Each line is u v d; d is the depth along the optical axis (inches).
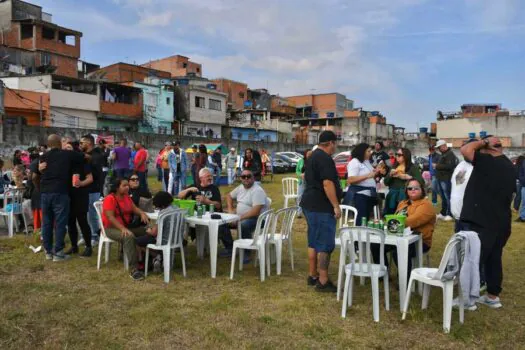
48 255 266.2
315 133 2123.5
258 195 267.7
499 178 182.7
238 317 180.4
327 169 201.0
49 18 1777.8
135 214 260.1
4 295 204.4
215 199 293.7
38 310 187.3
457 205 219.0
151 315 181.9
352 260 185.8
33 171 291.3
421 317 181.2
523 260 273.7
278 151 1371.8
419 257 208.2
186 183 565.9
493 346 158.7
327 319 180.5
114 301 199.3
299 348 155.1
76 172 266.8
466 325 174.6
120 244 267.3
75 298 201.9
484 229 184.2
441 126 2087.8
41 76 1189.1
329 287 213.2
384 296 199.2
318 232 209.5
